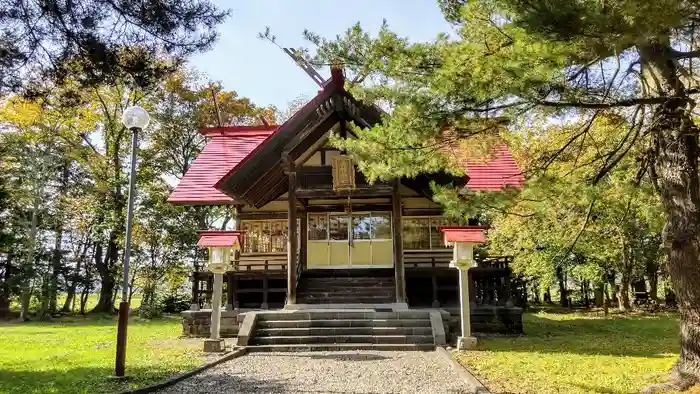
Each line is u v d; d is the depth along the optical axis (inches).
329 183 601.0
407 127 234.5
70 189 1112.2
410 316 477.4
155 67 313.3
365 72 247.4
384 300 579.8
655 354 362.3
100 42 283.6
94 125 1069.8
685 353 251.9
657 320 720.3
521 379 270.8
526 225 747.4
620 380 263.9
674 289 262.5
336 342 447.2
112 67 299.7
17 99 356.5
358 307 532.7
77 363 354.0
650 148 289.7
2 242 695.1
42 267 1009.5
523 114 225.3
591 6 170.4
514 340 465.7
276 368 337.7
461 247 414.3
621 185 297.3
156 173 1114.7
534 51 187.5
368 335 455.2
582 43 179.8
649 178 303.3
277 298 652.7
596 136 361.7
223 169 722.2
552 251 836.6
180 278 1087.0
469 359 345.7
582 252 812.0
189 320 562.3
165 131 1151.6
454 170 272.8
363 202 690.2
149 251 1073.5
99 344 483.5
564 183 245.4
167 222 1074.7
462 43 220.4
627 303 930.1
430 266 670.5
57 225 1099.9
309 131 541.0
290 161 546.6
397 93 236.4
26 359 375.6
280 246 694.5
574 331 563.2
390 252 678.5
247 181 564.1
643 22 159.9
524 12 177.9
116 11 283.4
